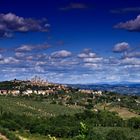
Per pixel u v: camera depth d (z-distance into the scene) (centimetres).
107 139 15688
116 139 15712
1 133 11238
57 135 15912
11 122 16462
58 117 19800
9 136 11162
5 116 18275
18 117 18550
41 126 16562
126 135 17200
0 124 16200
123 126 19812
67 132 15825
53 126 16512
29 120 18262
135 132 18075
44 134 16150
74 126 16950
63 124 18438
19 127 16362
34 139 15012
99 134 15300
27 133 16038
